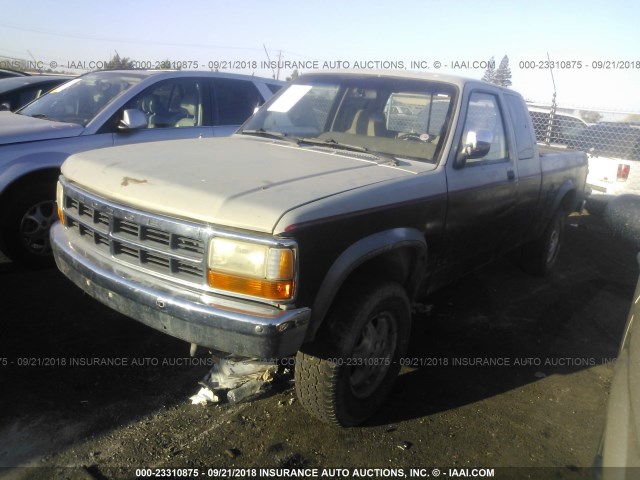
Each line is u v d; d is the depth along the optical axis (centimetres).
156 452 279
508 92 455
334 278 262
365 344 305
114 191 278
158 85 552
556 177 527
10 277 460
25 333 376
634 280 605
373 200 282
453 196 347
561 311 500
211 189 259
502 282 565
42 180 467
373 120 386
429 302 495
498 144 426
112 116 509
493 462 292
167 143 366
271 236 238
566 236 777
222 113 609
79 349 364
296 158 332
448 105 371
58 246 311
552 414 339
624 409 196
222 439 292
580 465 295
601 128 952
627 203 246
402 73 408
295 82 448
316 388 283
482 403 345
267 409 320
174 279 257
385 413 327
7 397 310
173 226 252
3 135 447
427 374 374
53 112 541
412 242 311
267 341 239
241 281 241
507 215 434
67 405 308
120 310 278
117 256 278
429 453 295
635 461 175
